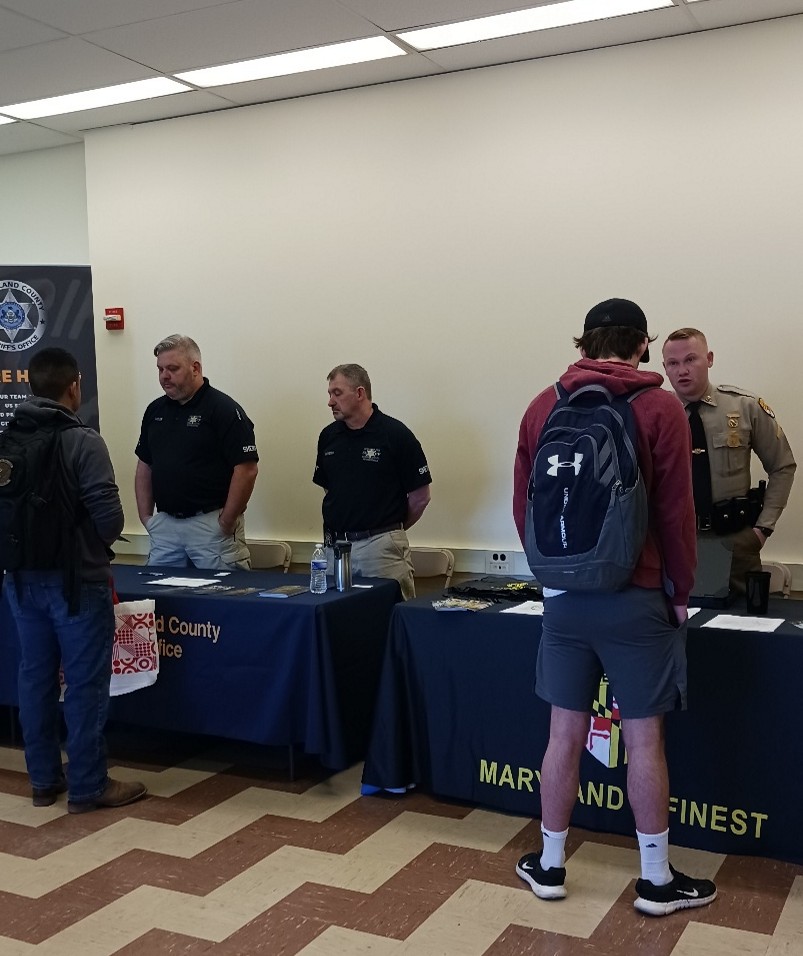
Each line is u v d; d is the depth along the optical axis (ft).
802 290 13.38
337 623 10.52
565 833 8.16
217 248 17.43
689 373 10.90
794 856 8.58
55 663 10.43
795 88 13.24
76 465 9.83
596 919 7.77
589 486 7.41
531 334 15.11
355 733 10.84
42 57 14.48
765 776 8.59
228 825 9.77
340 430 13.29
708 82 13.71
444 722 10.06
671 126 13.98
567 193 14.69
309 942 7.49
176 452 13.69
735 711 8.66
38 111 17.20
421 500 13.15
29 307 16.20
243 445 13.58
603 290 14.57
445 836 9.41
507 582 11.14
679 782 8.95
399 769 10.19
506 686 9.68
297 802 10.36
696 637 8.76
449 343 15.70
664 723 8.32
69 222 19.74
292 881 8.52
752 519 10.59
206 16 13.04
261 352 17.21
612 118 14.33
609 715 9.20
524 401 15.24
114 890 8.41
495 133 15.11
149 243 18.03
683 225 14.01
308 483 17.02
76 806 10.18
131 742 12.48
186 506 13.74
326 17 13.08
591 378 7.72
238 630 10.71
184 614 11.02
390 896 8.21
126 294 18.31
